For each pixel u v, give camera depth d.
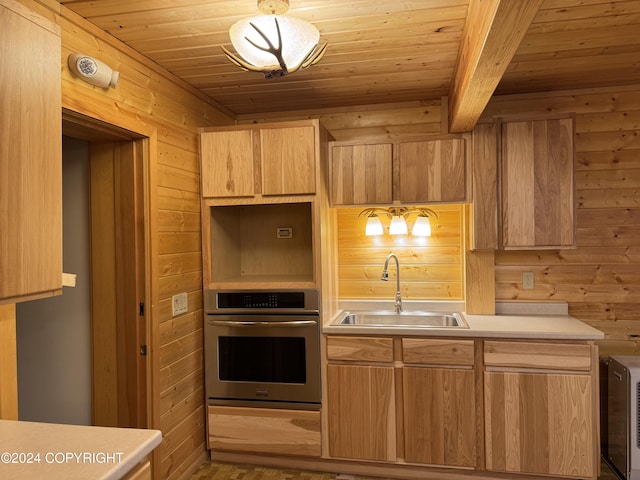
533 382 2.38
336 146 2.87
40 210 1.22
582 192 2.84
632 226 2.79
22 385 2.38
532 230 2.62
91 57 1.85
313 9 1.83
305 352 2.61
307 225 3.19
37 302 2.38
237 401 2.70
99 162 2.29
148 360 2.24
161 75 2.41
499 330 2.42
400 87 2.82
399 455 2.54
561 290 2.89
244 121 3.32
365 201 2.83
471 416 2.45
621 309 2.81
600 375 2.82
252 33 1.55
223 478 2.58
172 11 1.83
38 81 1.21
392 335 2.54
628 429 2.40
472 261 2.89
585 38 2.15
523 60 2.40
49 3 1.69
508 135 2.65
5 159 1.12
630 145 2.79
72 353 2.34
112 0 1.74
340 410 2.59
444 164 2.73
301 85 2.76
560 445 2.35
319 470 2.67
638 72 2.60
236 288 2.69
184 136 2.64
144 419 2.24
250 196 2.68
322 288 2.63
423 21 1.95
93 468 0.99
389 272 3.15
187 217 2.65
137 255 2.24
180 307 2.53
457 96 2.30
